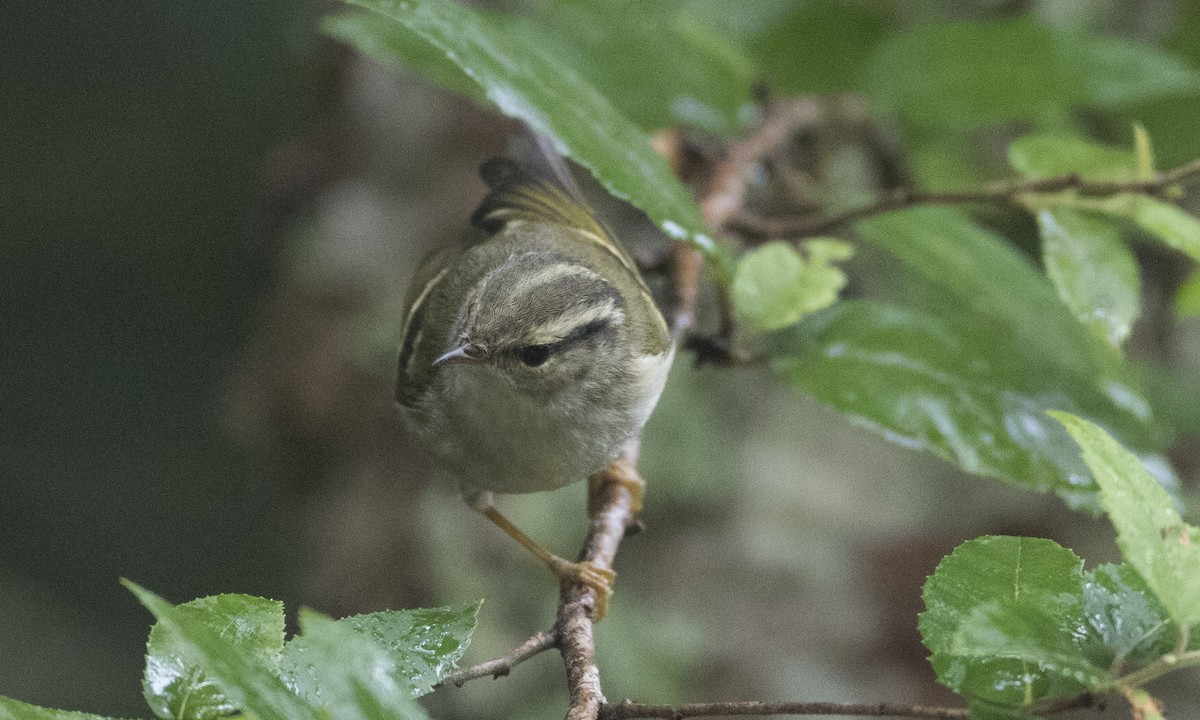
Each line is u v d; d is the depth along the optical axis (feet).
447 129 40.40
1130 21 36.86
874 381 23.45
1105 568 13.58
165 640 13.15
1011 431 23.06
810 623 34.63
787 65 35.35
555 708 35.17
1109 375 23.84
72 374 55.72
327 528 38.83
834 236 35.09
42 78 54.80
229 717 12.62
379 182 40.70
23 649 50.49
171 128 55.31
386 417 39.01
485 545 36.78
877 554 35.47
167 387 56.34
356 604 37.14
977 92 28.86
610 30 31.22
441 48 18.78
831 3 34.91
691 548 35.42
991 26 28.71
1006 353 24.09
